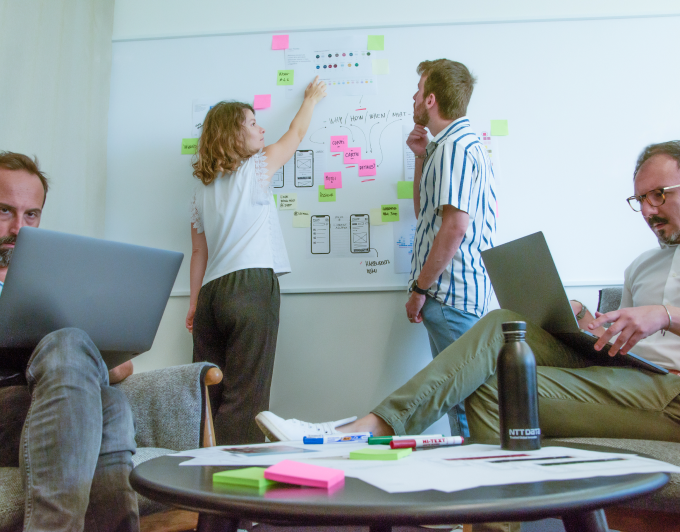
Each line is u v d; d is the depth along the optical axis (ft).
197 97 7.38
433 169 5.70
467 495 1.37
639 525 2.89
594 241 6.89
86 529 2.99
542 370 3.80
